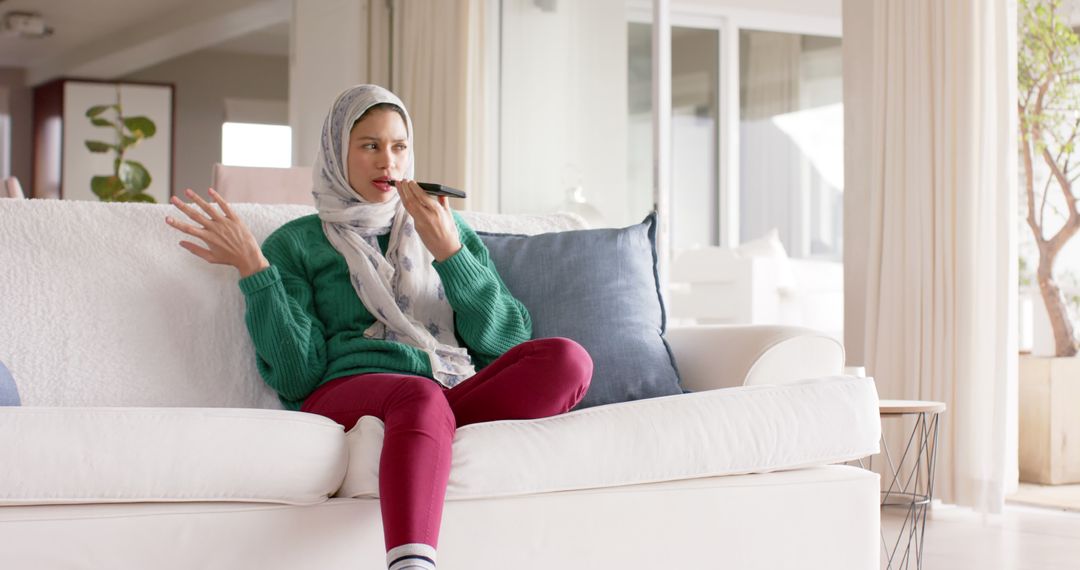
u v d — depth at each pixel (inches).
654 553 72.8
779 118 327.6
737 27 319.9
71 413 60.4
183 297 84.7
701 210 320.8
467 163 229.5
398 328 83.2
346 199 87.3
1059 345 206.5
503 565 68.6
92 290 82.4
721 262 274.8
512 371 73.4
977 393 147.6
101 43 374.6
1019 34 213.8
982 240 147.8
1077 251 218.4
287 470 63.6
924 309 151.9
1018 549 125.4
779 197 327.6
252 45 405.1
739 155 325.1
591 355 87.5
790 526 77.0
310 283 85.4
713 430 74.4
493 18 232.1
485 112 230.8
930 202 151.8
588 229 97.4
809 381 80.0
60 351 79.8
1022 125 213.6
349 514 65.5
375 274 84.0
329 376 80.6
